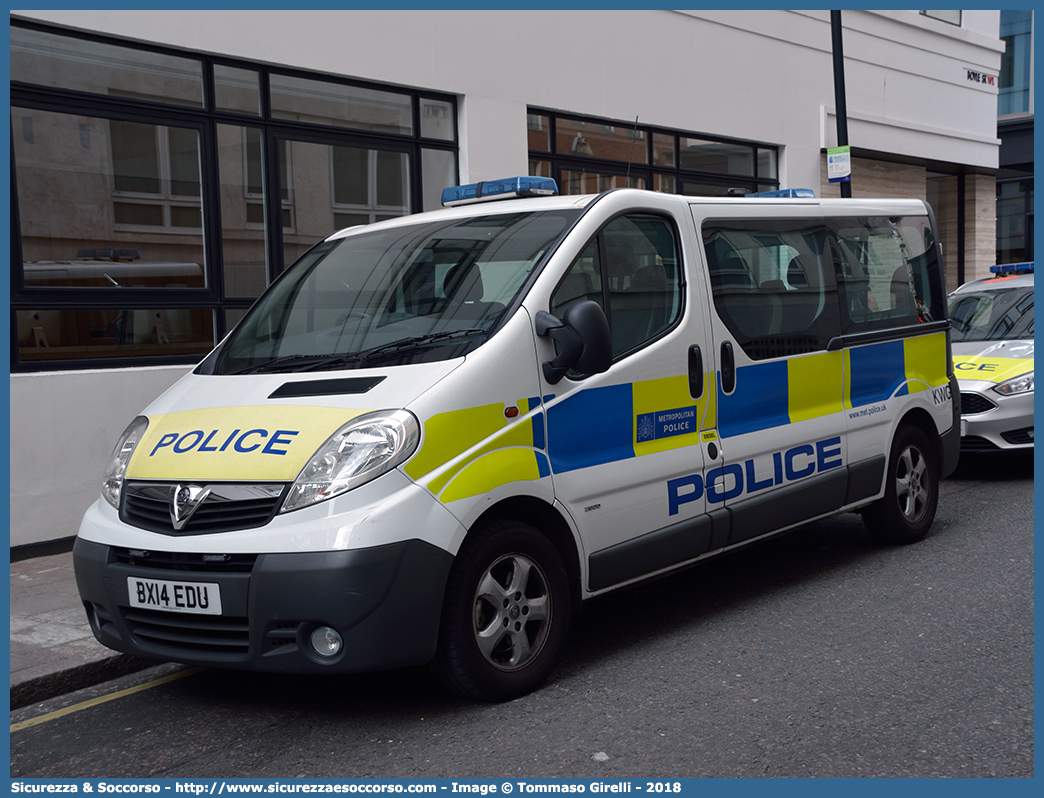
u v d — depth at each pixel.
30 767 3.77
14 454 6.70
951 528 7.08
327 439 3.82
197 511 3.85
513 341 4.22
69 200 7.12
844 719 3.83
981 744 3.59
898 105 15.67
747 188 13.27
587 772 3.47
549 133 10.61
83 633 5.09
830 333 6.00
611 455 4.58
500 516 4.21
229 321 8.07
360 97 8.94
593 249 4.66
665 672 4.41
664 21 11.75
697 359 5.05
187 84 7.76
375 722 4.00
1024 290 9.98
